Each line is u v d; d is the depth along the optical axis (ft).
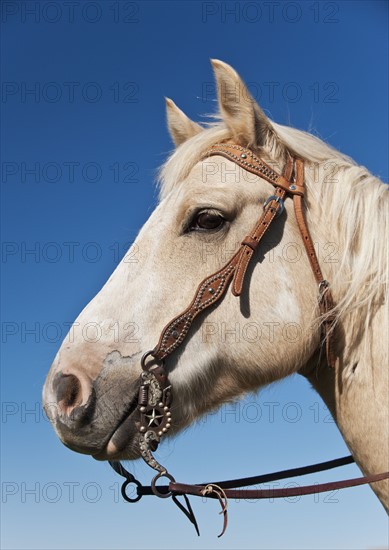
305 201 8.48
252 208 8.33
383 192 8.30
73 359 7.98
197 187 8.33
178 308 8.06
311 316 8.14
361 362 7.82
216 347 8.11
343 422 7.99
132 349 7.97
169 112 10.66
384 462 7.50
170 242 8.27
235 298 8.16
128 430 7.94
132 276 8.27
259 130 8.81
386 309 7.75
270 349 8.11
